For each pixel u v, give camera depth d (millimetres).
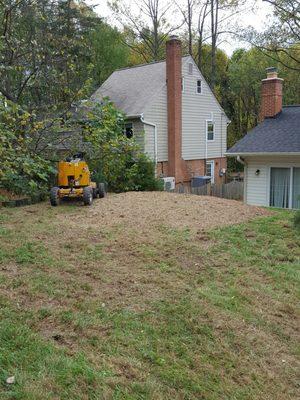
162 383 3264
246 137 15602
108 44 26641
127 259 5984
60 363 3205
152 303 4555
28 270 5176
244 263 6191
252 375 3619
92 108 12195
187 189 18016
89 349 3521
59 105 11492
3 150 5590
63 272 5234
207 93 24203
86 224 7965
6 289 4520
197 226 8016
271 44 14609
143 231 7535
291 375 3725
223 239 7238
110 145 11898
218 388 3367
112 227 7758
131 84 22594
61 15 18391
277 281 5652
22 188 10273
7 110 5961
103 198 11023
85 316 4074
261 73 29391
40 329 3748
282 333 4371
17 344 3414
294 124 15445
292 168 14047
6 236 6680
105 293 4699
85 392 2963
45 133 9867
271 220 8734
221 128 25703
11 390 2836
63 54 12875
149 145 20625
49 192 10883
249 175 15164
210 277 5574
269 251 6734
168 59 21062
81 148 11633
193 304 4629
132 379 3221
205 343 3943
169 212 9055
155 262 5941
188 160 23219
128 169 14867
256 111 32188
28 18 13641
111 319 4090
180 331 4066
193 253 6441
